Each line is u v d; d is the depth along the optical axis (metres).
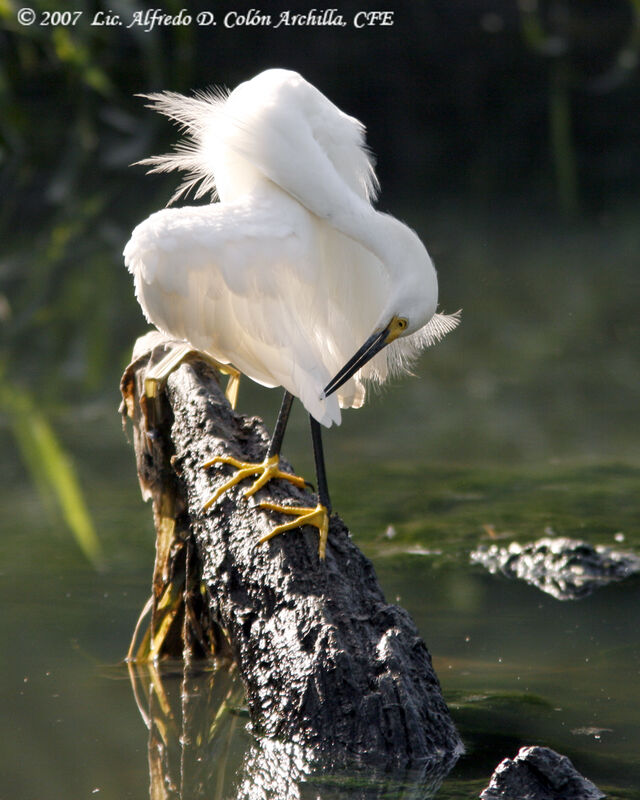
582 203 29.09
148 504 11.07
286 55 33.75
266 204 7.35
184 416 7.52
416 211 28.03
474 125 35.84
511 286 21.12
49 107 31.05
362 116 34.84
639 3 27.61
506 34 36.28
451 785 5.47
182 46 27.12
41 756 6.08
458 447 12.98
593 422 13.90
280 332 7.21
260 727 6.11
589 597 8.62
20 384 15.57
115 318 19.19
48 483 11.67
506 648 7.54
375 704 5.69
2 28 25.53
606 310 19.48
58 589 8.80
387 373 8.48
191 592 7.62
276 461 7.14
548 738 6.06
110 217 26.25
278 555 6.43
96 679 7.22
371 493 11.26
